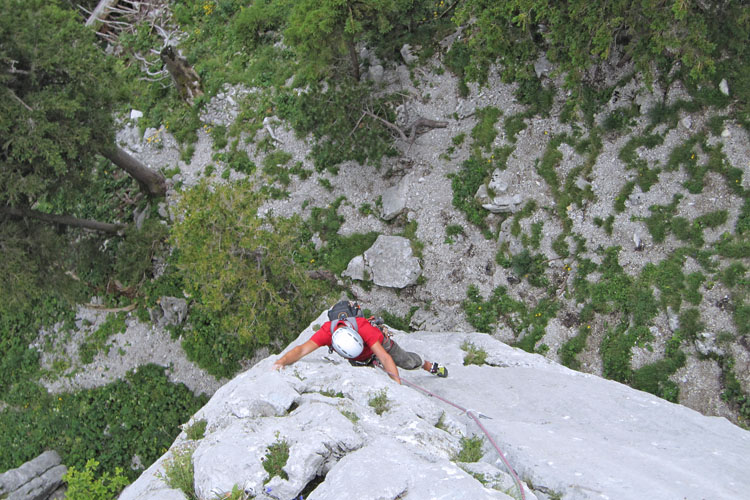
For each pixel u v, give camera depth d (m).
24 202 16.64
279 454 5.15
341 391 6.58
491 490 4.45
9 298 15.61
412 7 19.66
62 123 14.76
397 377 6.65
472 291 17.77
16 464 20.84
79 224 19.41
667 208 15.84
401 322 18.25
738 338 14.03
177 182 22.73
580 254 16.59
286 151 21.73
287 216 20.78
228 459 5.09
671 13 12.73
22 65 14.52
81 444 20.36
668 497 4.54
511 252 17.56
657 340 14.93
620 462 5.41
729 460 5.64
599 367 15.45
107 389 20.97
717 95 15.86
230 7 25.98
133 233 20.36
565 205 17.09
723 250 14.88
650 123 16.59
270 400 6.40
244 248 15.40
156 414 20.16
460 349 11.58
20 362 22.53
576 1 13.23
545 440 5.94
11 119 13.72
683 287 14.97
